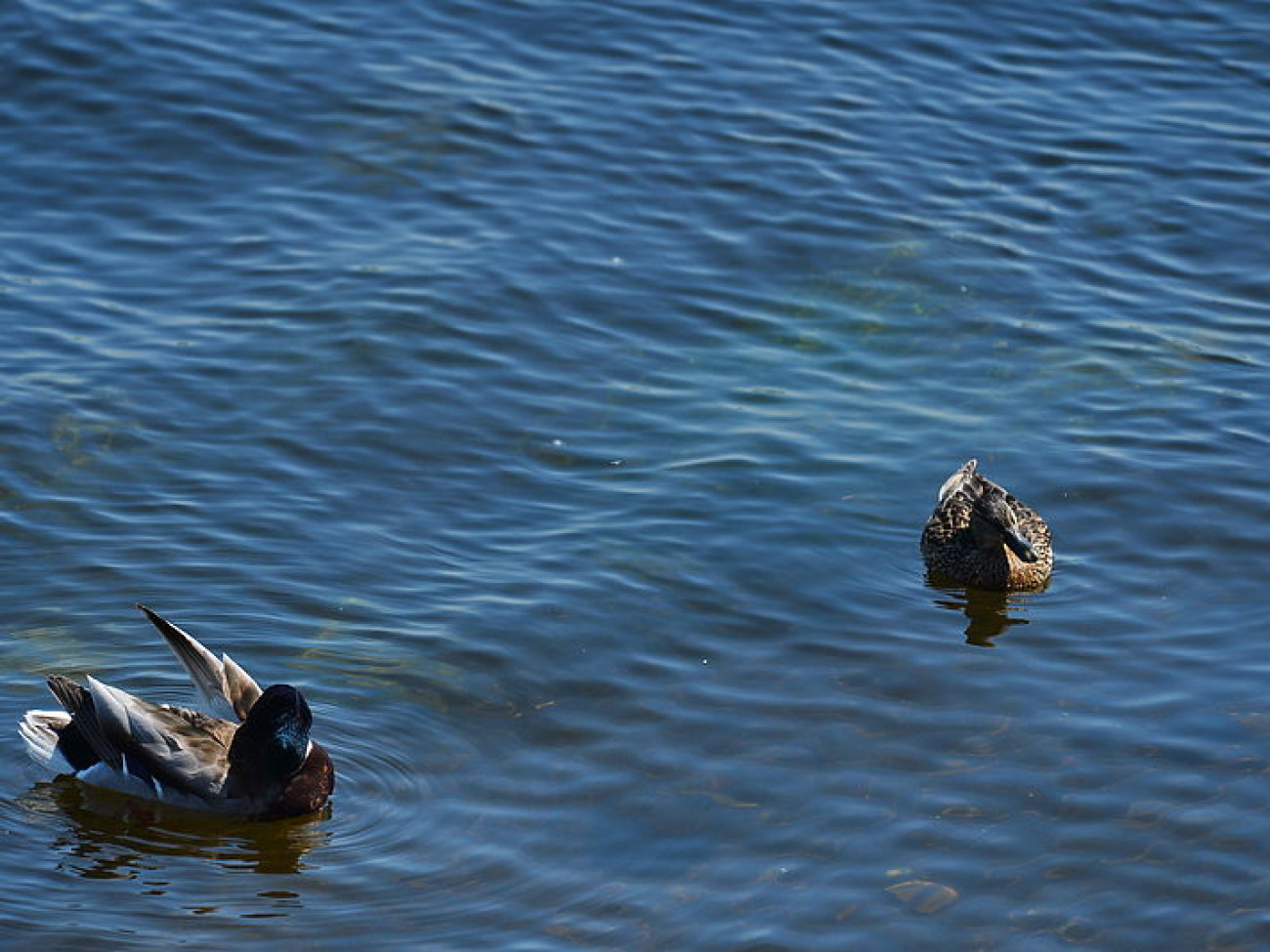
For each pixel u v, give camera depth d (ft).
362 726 45.21
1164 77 81.97
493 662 47.80
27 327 61.77
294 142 73.56
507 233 69.31
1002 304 67.31
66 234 67.46
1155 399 61.87
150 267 65.98
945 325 66.03
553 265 67.62
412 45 80.18
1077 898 40.06
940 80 80.84
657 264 68.23
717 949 38.32
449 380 61.00
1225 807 42.93
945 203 72.84
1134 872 40.83
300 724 42.52
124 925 38.86
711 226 70.69
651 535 53.83
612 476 56.80
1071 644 50.03
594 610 50.16
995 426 60.49
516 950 38.11
